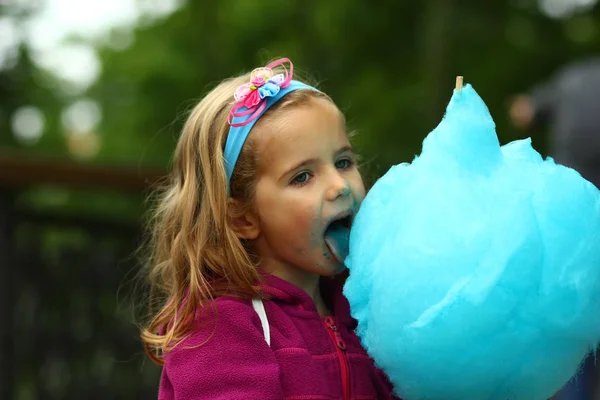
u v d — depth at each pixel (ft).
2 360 13.75
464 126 5.46
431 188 5.34
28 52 27.91
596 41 29.81
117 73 34.06
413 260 5.16
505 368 5.16
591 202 5.29
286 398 5.96
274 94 6.23
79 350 15.23
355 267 5.61
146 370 15.80
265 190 6.15
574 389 11.44
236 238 6.30
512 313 5.03
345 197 6.05
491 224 5.08
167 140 31.65
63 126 34.71
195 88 31.32
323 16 31.37
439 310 5.03
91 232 15.33
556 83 13.87
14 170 13.48
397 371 5.39
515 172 5.40
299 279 6.62
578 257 5.11
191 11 32.65
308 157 6.03
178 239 6.64
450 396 5.32
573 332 5.14
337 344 6.48
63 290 15.07
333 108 6.31
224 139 6.43
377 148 29.43
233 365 5.83
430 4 29.30
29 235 14.69
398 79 31.40
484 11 29.96
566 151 13.26
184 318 6.10
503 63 29.76
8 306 13.92
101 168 14.10
